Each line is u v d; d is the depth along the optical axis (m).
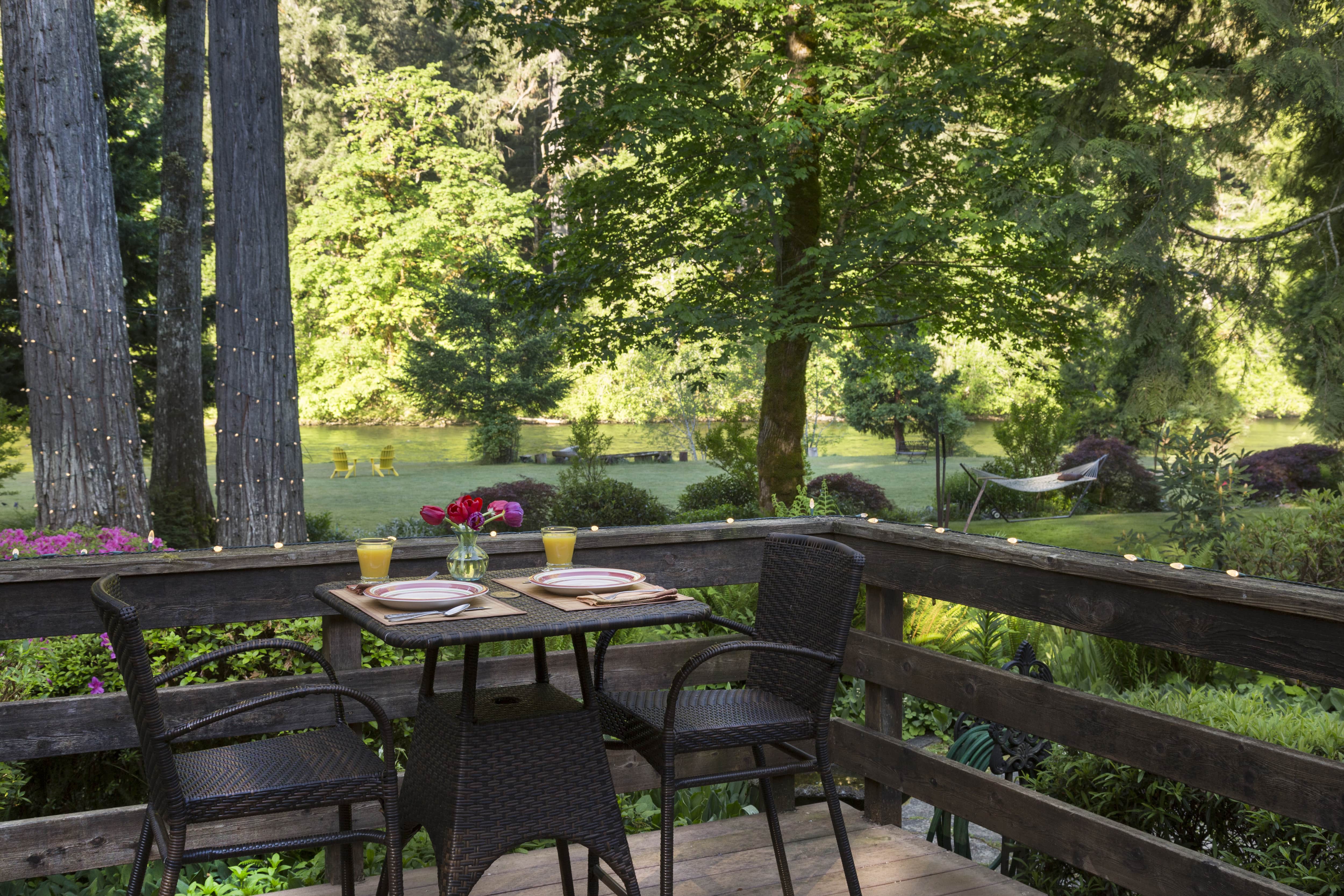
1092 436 16.66
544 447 29.44
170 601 2.74
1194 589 2.26
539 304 12.65
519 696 2.48
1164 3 10.95
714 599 5.55
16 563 2.59
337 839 2.13
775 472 12.44
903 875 2.86
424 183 36.66
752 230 12.24
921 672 3.06
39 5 7.43
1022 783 3.44
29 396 7.65
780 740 2.47
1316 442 11.94
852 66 11.49
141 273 15.26
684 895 2.73
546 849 3.13
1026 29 11.23
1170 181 9.98
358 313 36.12
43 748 2.64
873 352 14.54
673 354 12.26
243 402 7.43
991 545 2.82
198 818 1.99
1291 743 2.93
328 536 14.31
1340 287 9.47
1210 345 10.19
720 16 11.69
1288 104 9.73
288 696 2.06
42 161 7.51
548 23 11.26
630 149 11.14
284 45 34.28
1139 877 2.40
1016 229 10.70
